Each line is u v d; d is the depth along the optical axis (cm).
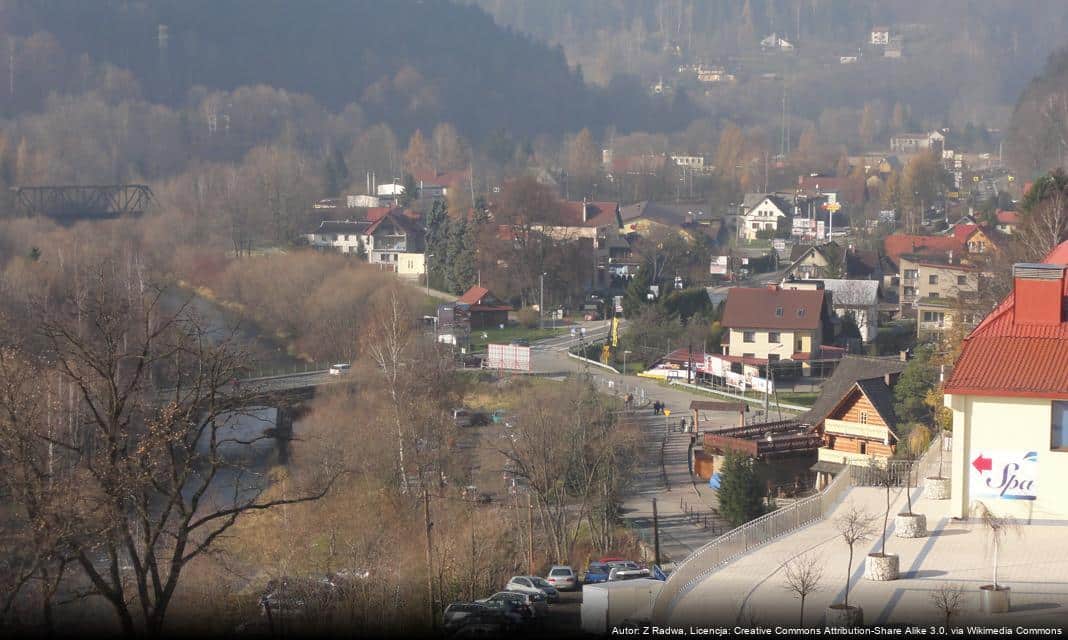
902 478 4719
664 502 8962
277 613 5812
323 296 15488
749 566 3584
